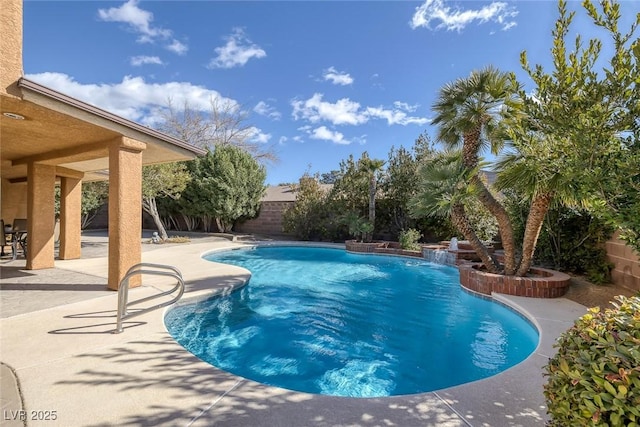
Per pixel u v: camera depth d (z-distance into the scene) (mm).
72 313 5605
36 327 4961
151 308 5254
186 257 12508
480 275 8102
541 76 2844
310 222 20328
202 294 6965
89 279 8219
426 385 4496
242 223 24906
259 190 23922
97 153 7914
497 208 8281
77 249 11922
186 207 23297
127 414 2891
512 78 3111
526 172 6750
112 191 7039
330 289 9625
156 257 12469
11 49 5035
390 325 6719
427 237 17797
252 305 8031
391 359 5242
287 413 2939
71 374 3580
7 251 12820
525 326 6234
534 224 7645
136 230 7246
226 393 3250
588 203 2824
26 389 3271
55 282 7879
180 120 29453
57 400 3086
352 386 4469
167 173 16859
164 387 3340
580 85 2551
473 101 8578
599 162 2592
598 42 2580
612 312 2283
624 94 2418
